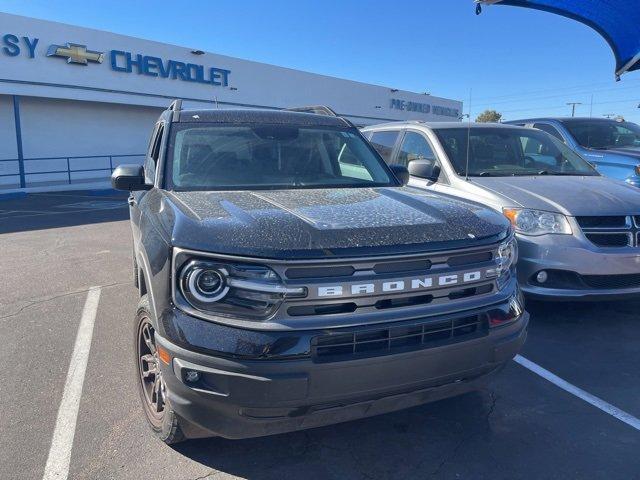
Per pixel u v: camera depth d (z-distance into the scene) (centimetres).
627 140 877
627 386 371
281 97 2802
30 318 517
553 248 446
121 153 2403
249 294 233
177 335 236
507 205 475
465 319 266
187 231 249
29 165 2125
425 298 256
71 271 710
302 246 238
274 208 287
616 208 454
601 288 452
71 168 2256
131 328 489
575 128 873
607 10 677
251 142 404
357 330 238
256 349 227
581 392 363
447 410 340
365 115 3294
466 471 280
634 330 470
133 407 343
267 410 232
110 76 2150
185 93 2400
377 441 307
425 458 291
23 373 393
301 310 235
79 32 2041
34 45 1923
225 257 233
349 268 240
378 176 412
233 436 248
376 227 259
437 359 253
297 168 392
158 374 294
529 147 618
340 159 414
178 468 280
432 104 3844
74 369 400
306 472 279
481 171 562
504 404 347
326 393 235
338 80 3094
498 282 281
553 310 519
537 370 396
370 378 240
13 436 309
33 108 2108
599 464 284
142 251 302
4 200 1695
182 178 362
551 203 462
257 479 273
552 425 322
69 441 304
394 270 248
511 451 296
